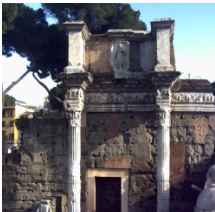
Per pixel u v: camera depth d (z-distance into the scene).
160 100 28.20
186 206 30.73
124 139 31.45
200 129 31.17
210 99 31.11
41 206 28.59
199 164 31.03
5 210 32.94
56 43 41.38
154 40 30.80
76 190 28.91
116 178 31.98
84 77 28.38
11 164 33.12
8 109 84.94
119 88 31.25
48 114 38.94
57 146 32.72
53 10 42.97
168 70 28.17
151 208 30.97
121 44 31.02
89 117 31.67
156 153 30.73
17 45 42.22
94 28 42.81
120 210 32.09
